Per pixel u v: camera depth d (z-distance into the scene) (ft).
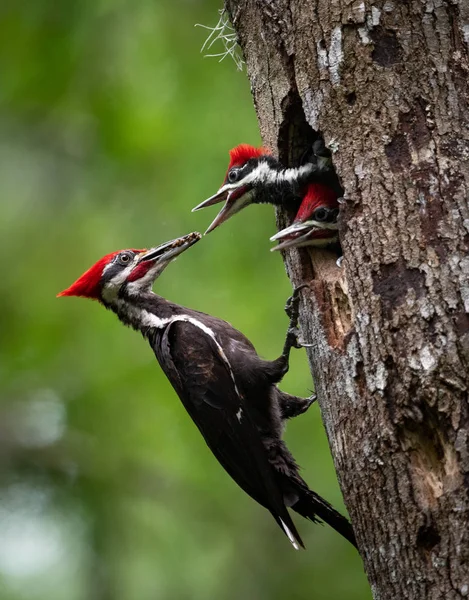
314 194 27.94
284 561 42.80
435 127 24.22
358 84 25.12
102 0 45.75
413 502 22.44
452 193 23.56
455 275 22.84
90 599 44.78
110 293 33.06
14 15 45.88
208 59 45.16
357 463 23.53
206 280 42.96
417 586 22.18
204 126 44.42
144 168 46.01
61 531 46.16
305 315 26.63
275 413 30.09
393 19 25.09
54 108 47.24
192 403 29.96
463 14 24.88
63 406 46.57
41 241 47.75
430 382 22.35
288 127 28.43
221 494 44.50
